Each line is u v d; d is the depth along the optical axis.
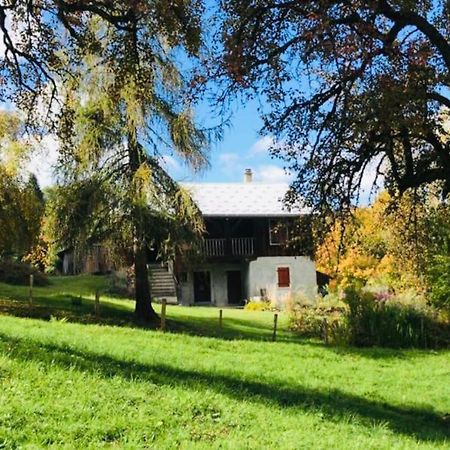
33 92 16.78
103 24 19.00
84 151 24.16
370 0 10.54
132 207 24.42
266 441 8.27
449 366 21.80
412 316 27.47
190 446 7.47
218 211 46.66
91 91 23.30
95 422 7.81
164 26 13.82
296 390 13.90
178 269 28.23
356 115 11.02
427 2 11.70
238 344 22.14
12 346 11.62
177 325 27.48
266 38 11.84
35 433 7.12
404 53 10.45
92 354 13.02
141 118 23.80
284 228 15.09
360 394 15.40
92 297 35.28
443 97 11.01
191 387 11.12
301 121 12.68
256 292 47.25
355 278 33.22
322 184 13.14
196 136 24.84
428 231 16.34
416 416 13.70
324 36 10.84
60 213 24.91
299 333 29.48
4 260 43.09
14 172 27.33
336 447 8.52
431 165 13.11
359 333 27.30
